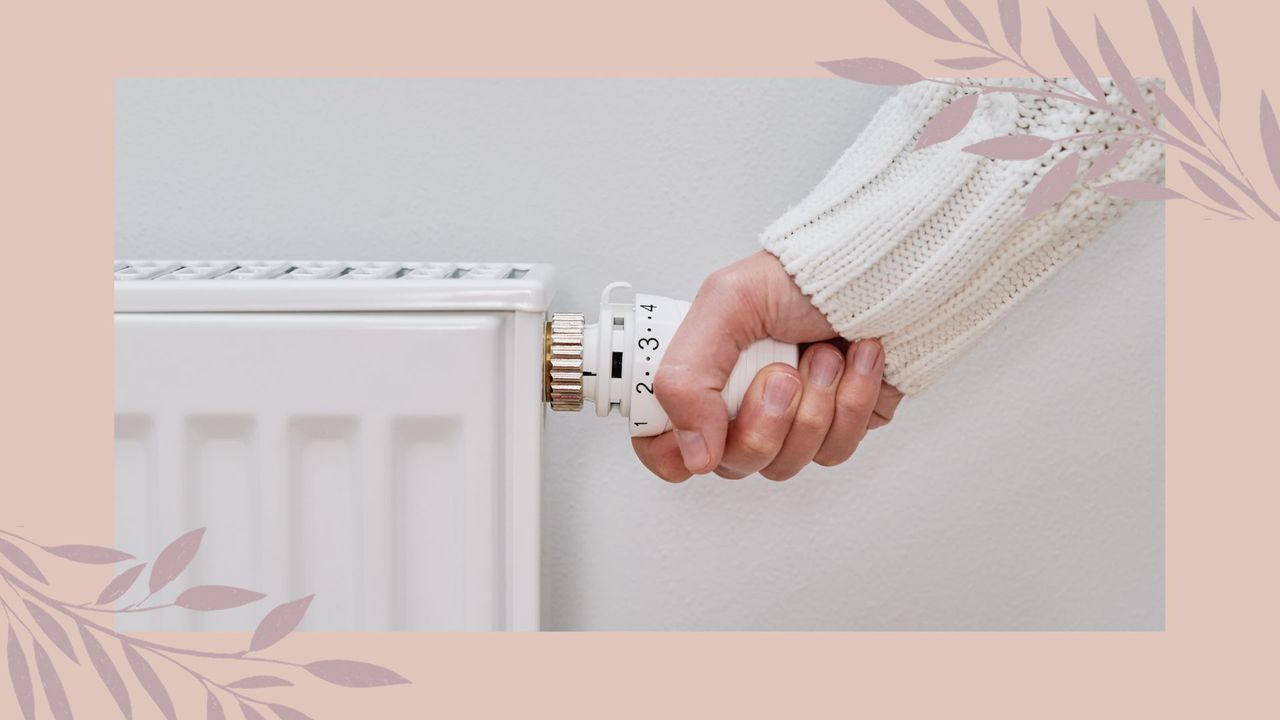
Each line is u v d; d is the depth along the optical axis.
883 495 0.70
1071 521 0.71
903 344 0.52
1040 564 0.71
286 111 0.66
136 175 0.66
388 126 0.66
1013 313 0.68
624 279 0.67
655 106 0.66
